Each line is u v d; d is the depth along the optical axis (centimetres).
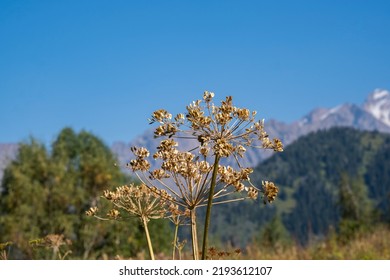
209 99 449
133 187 534
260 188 475
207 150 479
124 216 543
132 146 519
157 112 450
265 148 446
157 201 554
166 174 509
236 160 455
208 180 485
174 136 448
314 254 1856
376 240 1975
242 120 449
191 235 491
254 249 1891
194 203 485
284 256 1789
